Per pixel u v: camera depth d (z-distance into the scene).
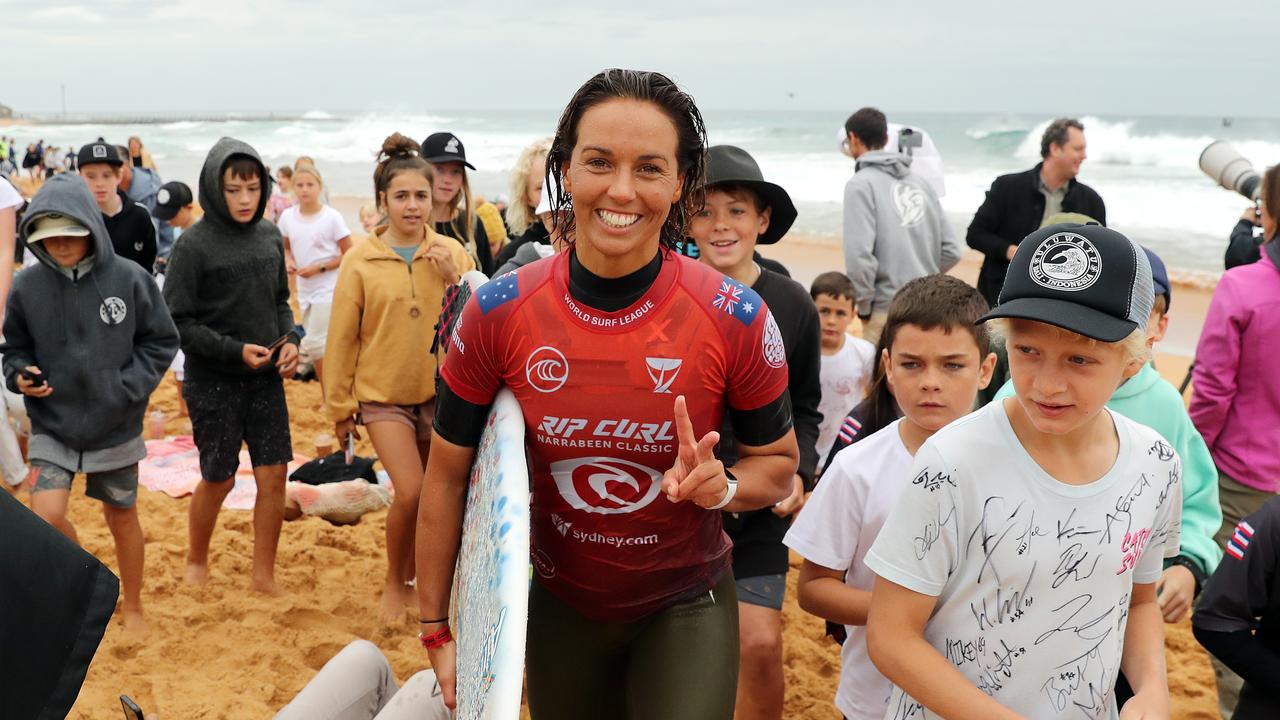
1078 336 1.86
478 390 2.35
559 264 2.27
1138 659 2.21
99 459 4.40
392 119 140.50
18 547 1.70
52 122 173.62
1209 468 3.06
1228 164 6.38
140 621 4.64
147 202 10.13
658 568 2.40
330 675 3.20
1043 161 6.65
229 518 5.99
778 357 2.35
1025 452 2.03
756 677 3.32
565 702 2.61
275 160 58.03
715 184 3.41
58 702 1.73
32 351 4.35
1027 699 2.10
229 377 4.93
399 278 4.53
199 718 3.98
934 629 2.15
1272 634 2.71
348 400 4.70
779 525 3.42
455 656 2.60
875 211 6.23
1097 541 2.03
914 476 2.09
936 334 2.70
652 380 2.22
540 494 2.40
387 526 4.79
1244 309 4.05
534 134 89.38
